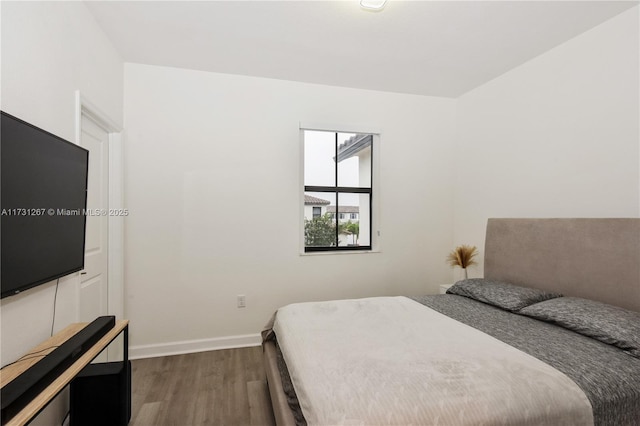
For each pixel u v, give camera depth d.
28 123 1.32
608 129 2.14
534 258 2.46
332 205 3.38
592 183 2.23
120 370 1.79
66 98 1.75
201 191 2.89
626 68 2.04
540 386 1.20
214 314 2.93
